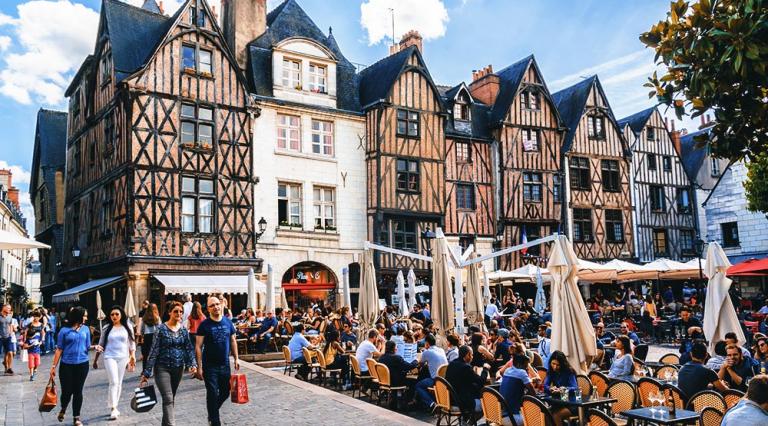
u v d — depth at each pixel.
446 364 9.27
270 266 17.17
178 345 6.82
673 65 6.26
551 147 27.95
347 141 23.89
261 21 24.00
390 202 23.62
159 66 20.06
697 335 10.78
